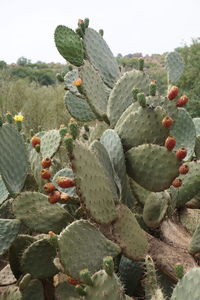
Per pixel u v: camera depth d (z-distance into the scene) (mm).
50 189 1496
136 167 1666
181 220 2014
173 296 1227
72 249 1411
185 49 8266
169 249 1667
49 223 1692
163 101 1884
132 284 1750
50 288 1730
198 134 2641
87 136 3084
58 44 2162
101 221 1512
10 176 1739
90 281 1256
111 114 2113
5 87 6066
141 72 2125
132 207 2061
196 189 2023
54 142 1949
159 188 1641
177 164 1604
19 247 1711
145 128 1719
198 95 7348
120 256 1771
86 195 1455
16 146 1760
